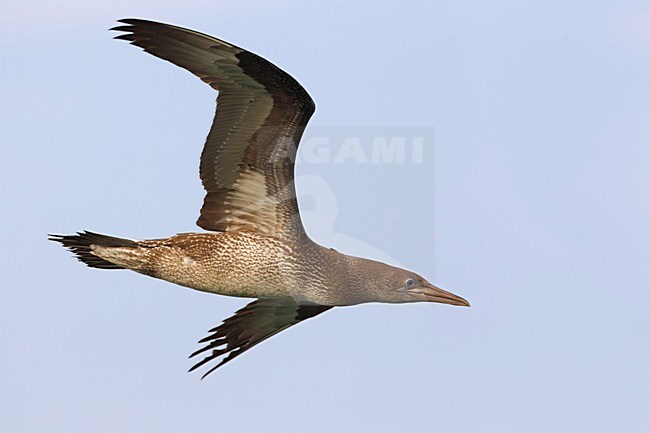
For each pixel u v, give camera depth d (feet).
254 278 51.06
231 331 56.59
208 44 45.88
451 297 51.83
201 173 50.52
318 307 55.21
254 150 49.52
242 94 47.91
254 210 50.75
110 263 53.52
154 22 45.32
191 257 51.08
